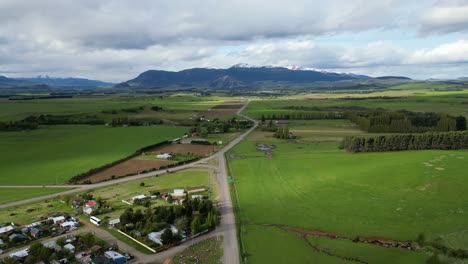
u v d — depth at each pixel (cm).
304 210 9462
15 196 11106
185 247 7569
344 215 9012
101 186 12200
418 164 13062
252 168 14150
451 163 13062
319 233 8069
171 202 10481
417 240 7531
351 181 11712
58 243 7638
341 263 6738
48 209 9975
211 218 8538
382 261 6756
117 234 8275
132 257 7144
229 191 11338
